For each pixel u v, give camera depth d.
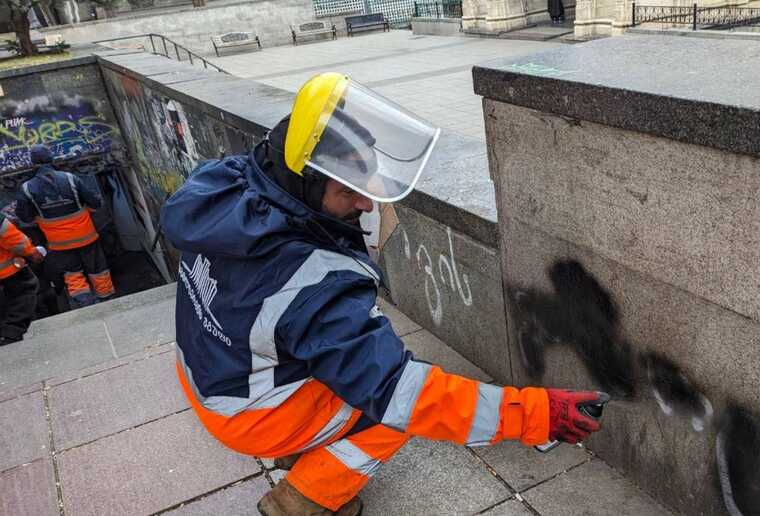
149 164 10.98
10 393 3.69
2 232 4.43
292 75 17.81
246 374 1.77
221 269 1.70
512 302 2.64
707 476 2.01
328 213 1.67
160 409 3.30
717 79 1.68
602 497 2.35
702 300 1.79
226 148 5.71
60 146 12.23
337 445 1.98
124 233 16.73
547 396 1.65
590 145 1.96
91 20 24.97
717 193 1.63
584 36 15.71
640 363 2.10
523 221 2.39
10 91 11.50
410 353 1.70
